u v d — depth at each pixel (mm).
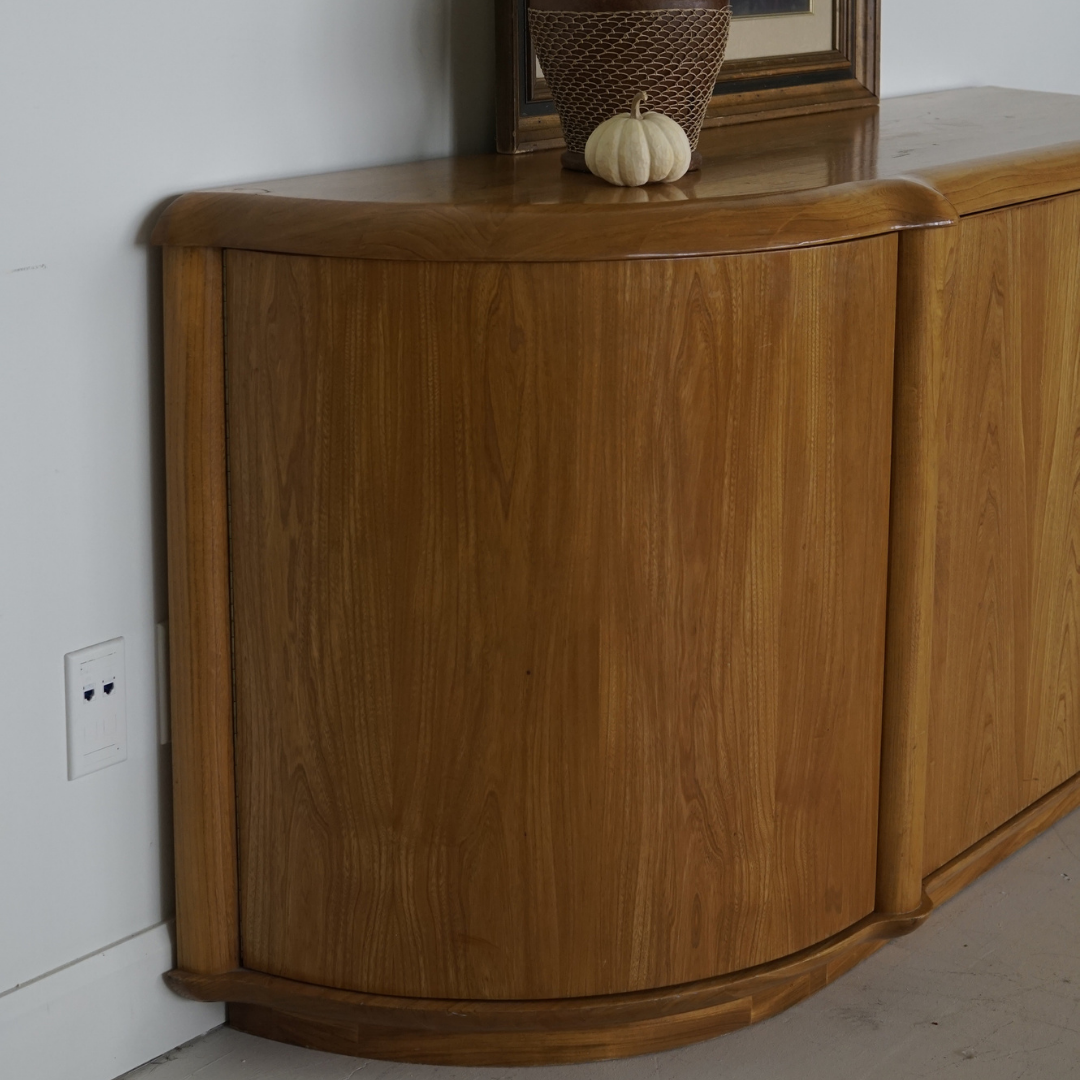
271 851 1338
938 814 1556
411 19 1425
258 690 1306
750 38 1739
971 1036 1419
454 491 1203
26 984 1277
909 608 1392
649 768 1277
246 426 1246
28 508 1203
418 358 1176
